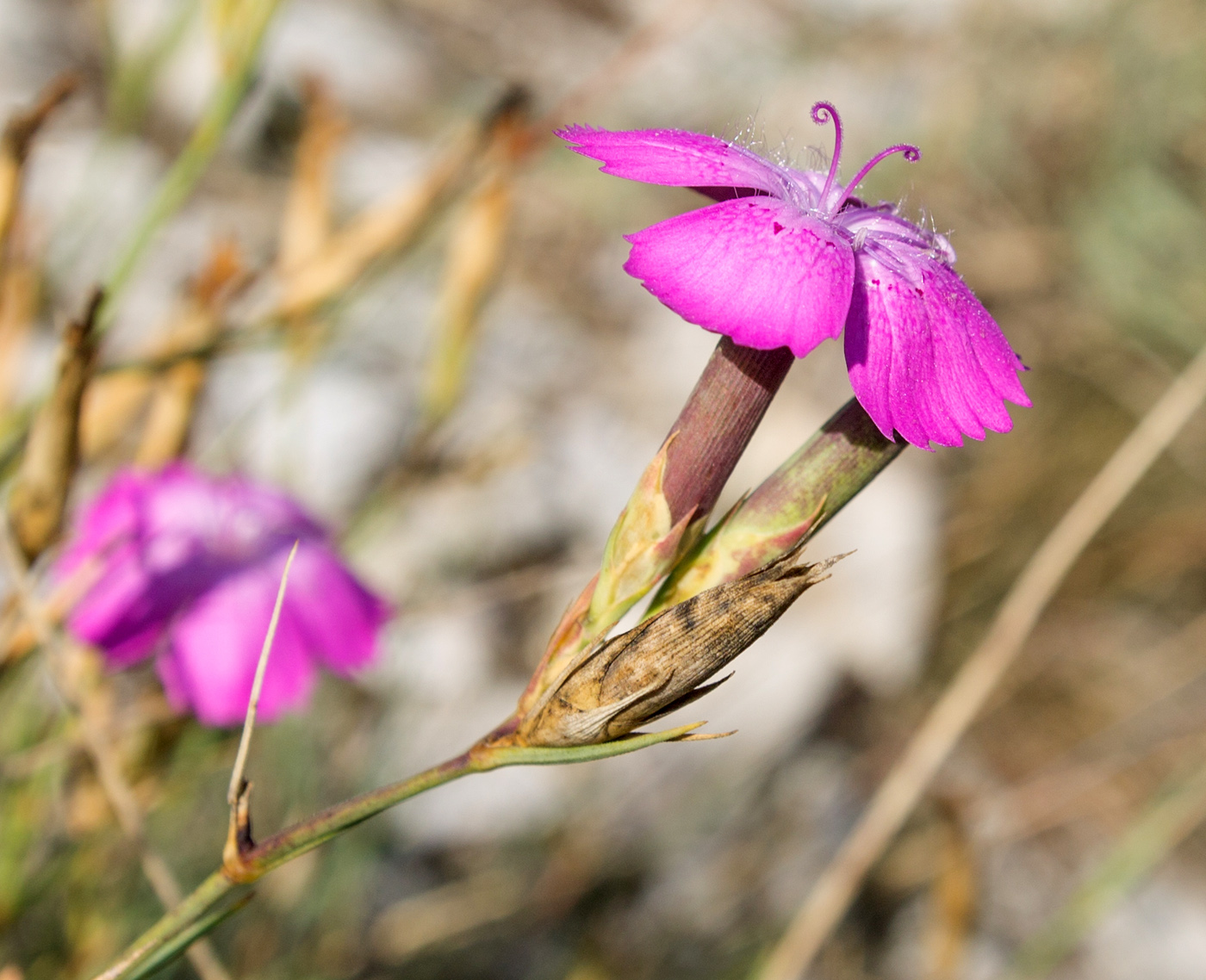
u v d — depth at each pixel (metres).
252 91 0.25
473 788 0.42
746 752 0.46
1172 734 0.51
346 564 0.28
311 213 0.29
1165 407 0.28
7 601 0.24
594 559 0.45
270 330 0.29
